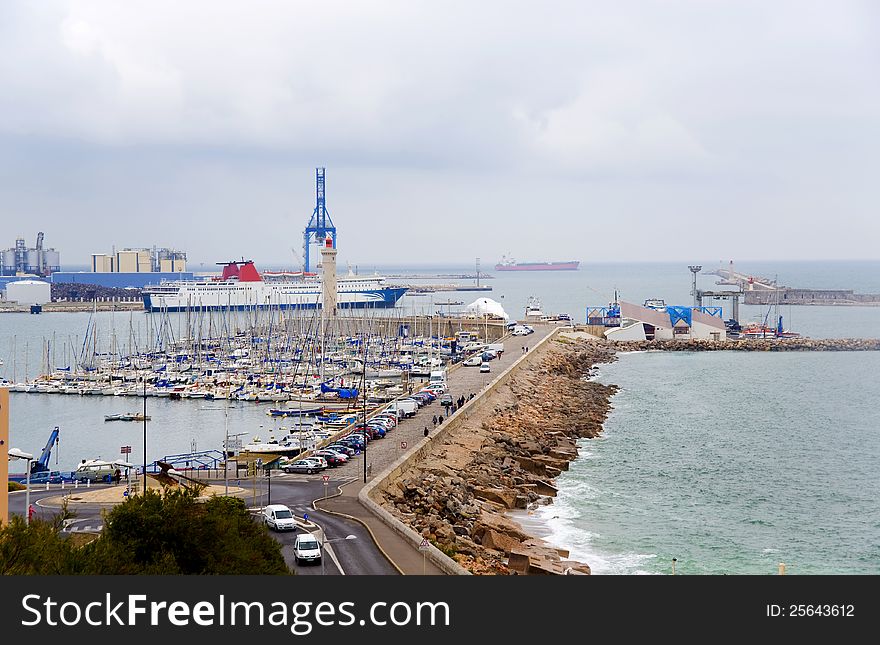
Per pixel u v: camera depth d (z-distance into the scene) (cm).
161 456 16062
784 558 9931
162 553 6331
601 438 16925
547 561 9012
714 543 10475
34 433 18712
